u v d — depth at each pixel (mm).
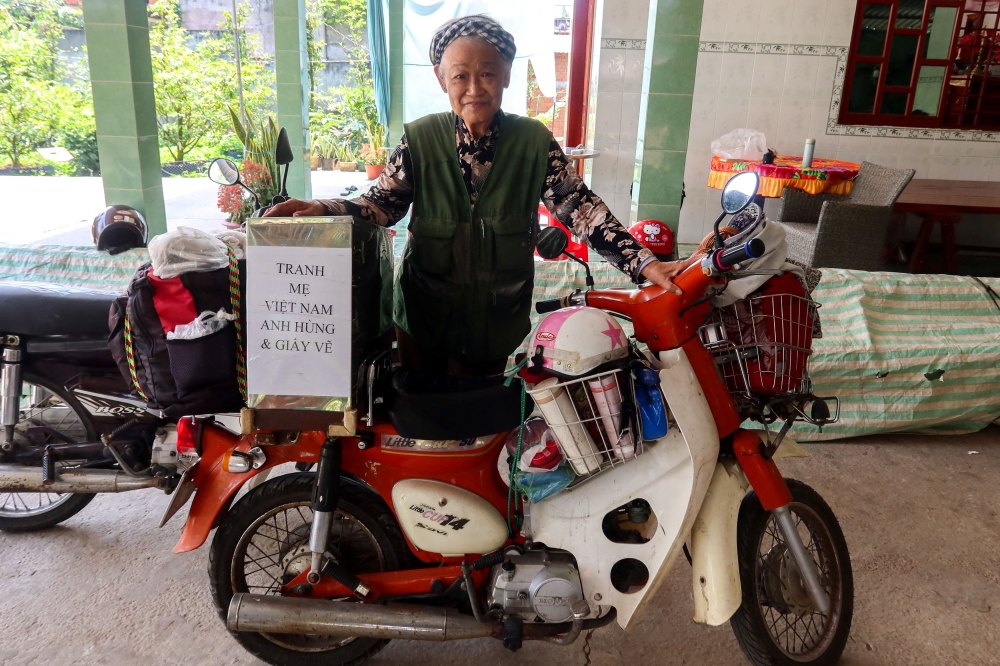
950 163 6594
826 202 4438
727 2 6285
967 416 3299
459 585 1754
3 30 10000
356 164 9781
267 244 1512
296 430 1666
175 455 2076
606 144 6625
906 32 6293
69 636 1998
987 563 2395
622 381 1597
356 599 1794
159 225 4082
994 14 6230
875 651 1991
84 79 10500
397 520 1812
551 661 1946
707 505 1714
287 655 1856
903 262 6168
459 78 1776
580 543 1707
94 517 2582
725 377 1716
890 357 3193
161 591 2195
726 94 6551
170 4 10156
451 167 1913
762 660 1794
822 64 6418
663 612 2139
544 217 5152
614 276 3461
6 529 2453
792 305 1633
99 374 2158
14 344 2135
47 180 9594
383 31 7508
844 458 3143
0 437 2174
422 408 1669
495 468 1834
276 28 5336
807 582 1708
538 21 7199
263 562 2346
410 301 2053
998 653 1985
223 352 1638
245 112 4629
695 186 6832
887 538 2529
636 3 6219
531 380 1630
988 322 3381
